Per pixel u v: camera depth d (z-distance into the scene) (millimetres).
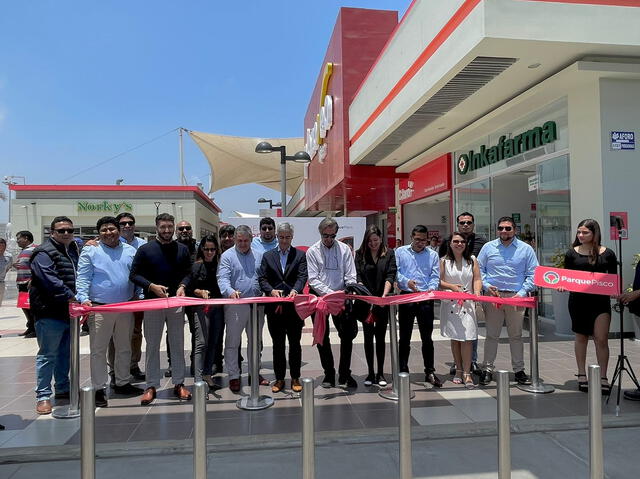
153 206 31375
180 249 5430
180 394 5305
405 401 2842
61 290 4934
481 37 6359
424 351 5781
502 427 2869
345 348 5645
